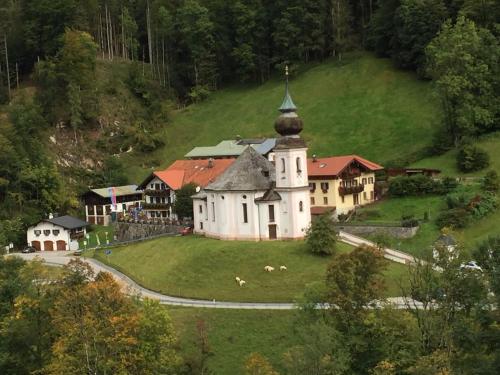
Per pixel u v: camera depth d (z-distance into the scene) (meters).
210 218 136.00
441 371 69.12
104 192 185.25
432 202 146.75
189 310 102.31
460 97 164.50
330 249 116.69
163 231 153.12
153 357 78.44
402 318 81.31
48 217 175.75
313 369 72.75
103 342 74.38
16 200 175.12
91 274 90.31
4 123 192.25
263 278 112.75
